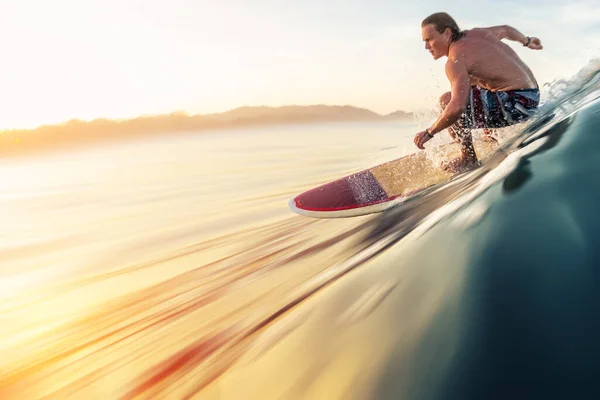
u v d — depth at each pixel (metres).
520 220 0.79
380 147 14.75
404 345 0.62
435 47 2.61
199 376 1.07
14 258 4.32
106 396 1.34
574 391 0.44
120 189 8.84
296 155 13.12
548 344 0.51
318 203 3.35
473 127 2.62
